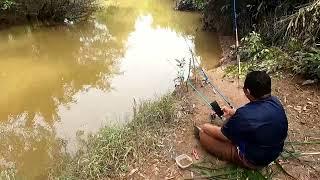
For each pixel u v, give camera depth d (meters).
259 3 8.64
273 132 3.96
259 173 4.26
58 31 11.40
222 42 9.81
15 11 11.43
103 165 4.58
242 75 6.90
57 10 11.93
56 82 7.98
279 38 7.49
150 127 5.31
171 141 5.01
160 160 4.69
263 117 3.95
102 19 12.97
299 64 6.50
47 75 8.32
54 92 7.55
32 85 7.84
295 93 6.01
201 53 9.29
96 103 6.96
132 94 7.24
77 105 6.92
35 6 11.60
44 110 6.88
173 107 5.68
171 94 6.43
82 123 6.28
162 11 14.30
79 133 5.96
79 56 9.45
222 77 6.96
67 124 6.28
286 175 4.35
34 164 5.30
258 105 4.02
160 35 11.07
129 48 9.93
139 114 5.64
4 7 10.88
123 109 6.67
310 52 6.52
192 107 5.83
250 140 4.03
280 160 4.55
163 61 8.89
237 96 6.23
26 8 11.54
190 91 6.43
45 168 5.16
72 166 4.71
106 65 8.81
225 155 4.52
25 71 8.48
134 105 6.35
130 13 13.93
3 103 7.12
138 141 4.94
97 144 4.94
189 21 12.71
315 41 6.69
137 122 5.42
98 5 14.02
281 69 6.72
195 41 10.28
